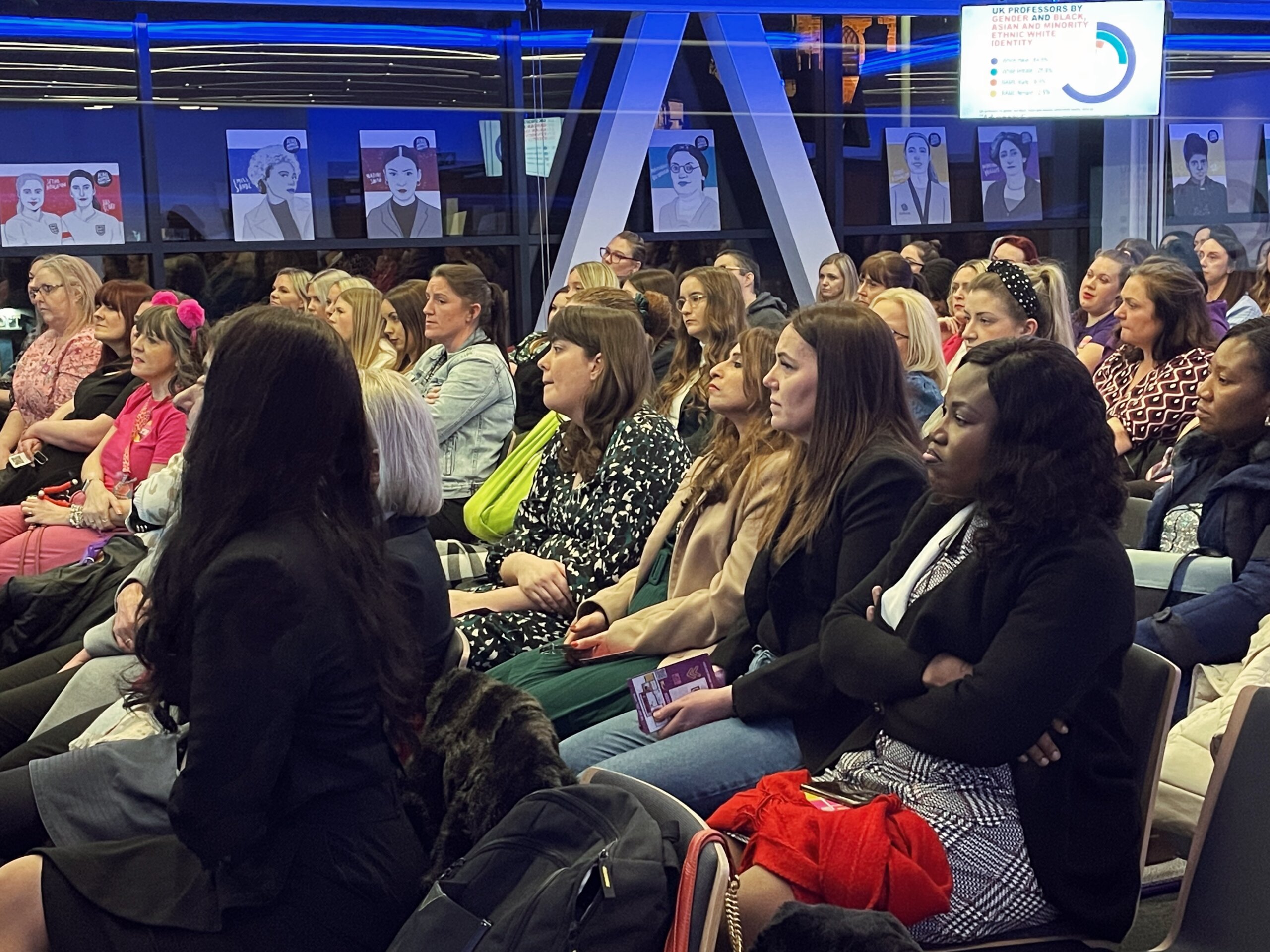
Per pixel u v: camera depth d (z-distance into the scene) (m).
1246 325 2.75
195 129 5.37
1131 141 5.68
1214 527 2.72
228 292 5.50
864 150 6.16
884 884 1.82
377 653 1.66
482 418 4.41
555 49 5.94
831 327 2.46
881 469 2.37
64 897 1.67
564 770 1.82
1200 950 1.82
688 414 4.04
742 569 2.71
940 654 2.05
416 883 1.71
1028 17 5.47
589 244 5.93
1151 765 1.96
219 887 1.63
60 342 5.08
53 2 5.42
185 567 1.60
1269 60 5.68
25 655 3.32
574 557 3.13
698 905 1.53
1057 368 1.97
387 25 5.80
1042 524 1.95
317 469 1.64
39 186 5.19
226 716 1.53
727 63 6.07
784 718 2.42
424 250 5.71
